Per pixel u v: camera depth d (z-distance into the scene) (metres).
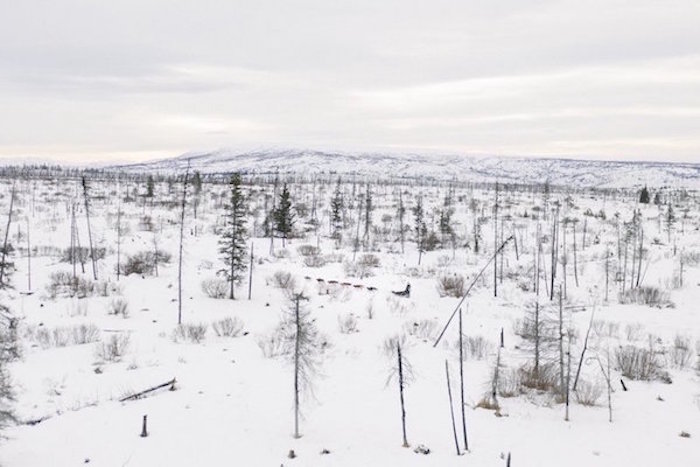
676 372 24.52
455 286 45.53
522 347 27.38
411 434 16.39
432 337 30.08
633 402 20.28
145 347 26.23
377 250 67.00
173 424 16.41
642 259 60.16
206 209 93.44
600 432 17.19
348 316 34.72
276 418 17.34
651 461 15.16
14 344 21.89
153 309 35.12
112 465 13.59
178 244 62.75
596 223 92.44
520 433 16.83
